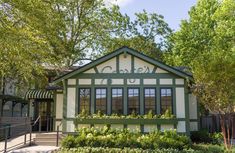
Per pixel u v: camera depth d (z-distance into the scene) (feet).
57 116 74.38
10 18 43.19
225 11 93.35
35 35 48.70
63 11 95.96
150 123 62.75
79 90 65.87
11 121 86.28
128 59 66.18
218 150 52.65
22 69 47.14
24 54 43.86
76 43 104.78
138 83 65.31
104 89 65.67
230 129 69.72
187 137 57.21
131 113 64.44
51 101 90.94
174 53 116.26
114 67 66.18
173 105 64.13
